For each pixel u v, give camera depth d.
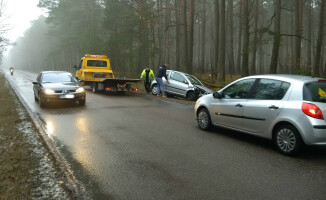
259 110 6.10
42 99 11.58
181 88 15.18
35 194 3.87
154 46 29.56
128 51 34.06
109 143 6.41
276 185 4.16
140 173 4.63
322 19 26.11
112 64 33.22
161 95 16.44
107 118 9.47
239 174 4.59
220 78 20.92
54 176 4.49
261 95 6.23
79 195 3.84
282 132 5.66
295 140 5.37
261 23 47.03
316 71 26.06
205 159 5.32
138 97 15.90
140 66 32.31
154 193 3.92
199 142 6.52
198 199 3.74
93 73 18.42
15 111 10.31
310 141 5.16
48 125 8.31
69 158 5.38
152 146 6.18
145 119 9.34
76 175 4.56
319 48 26.14
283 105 5.61
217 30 26.73
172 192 3.95
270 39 20.38
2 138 6.79
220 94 7.30
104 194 3.89
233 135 7.22
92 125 8.34
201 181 4.31
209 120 7.64
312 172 4.68
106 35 40.41
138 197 3.80
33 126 8.07
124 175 4.55
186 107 12.19
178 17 37.78
